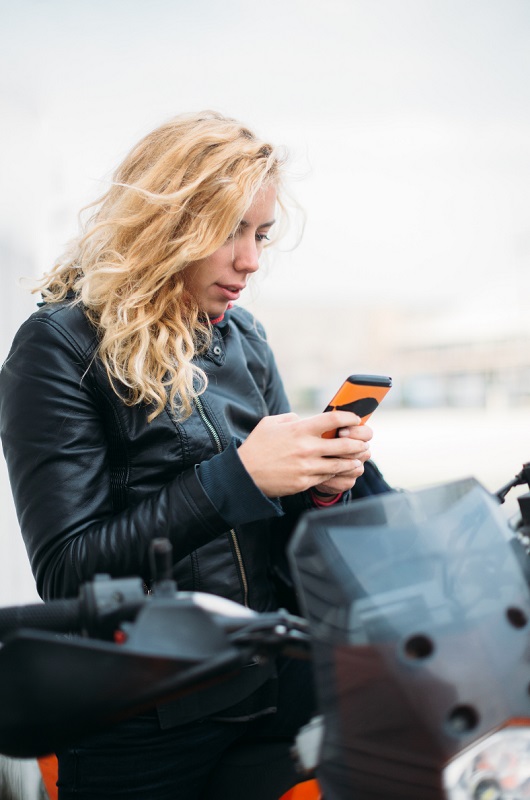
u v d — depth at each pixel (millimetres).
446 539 656
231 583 1057
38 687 568
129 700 561
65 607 638
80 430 989
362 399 965
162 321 1065
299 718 1079
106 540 907
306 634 614
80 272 1140
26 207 2941
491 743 557
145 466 1039
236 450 916
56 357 1001
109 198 1167
